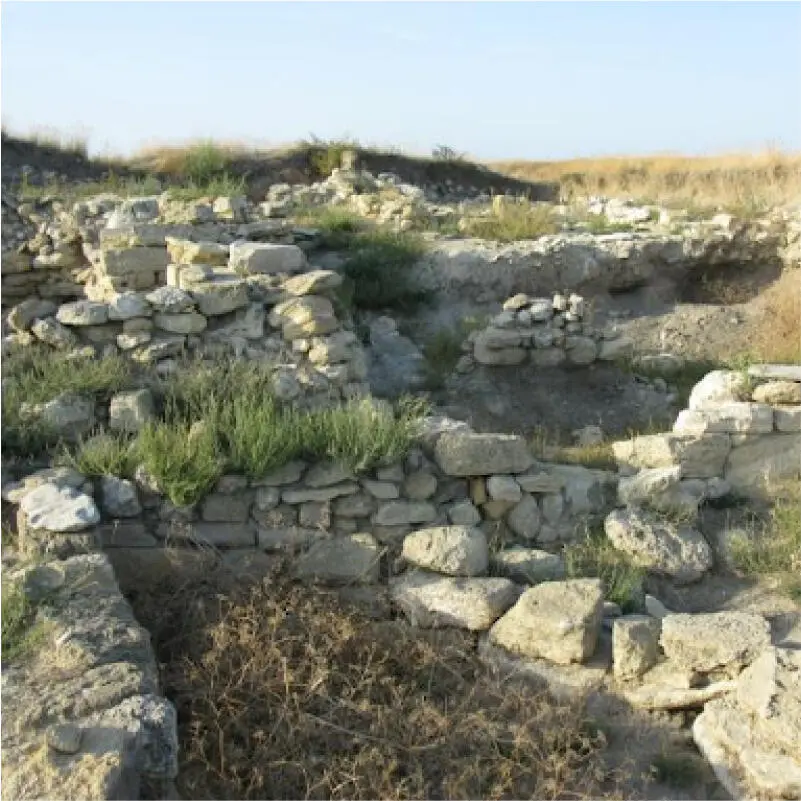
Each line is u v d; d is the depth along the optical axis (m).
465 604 6.26
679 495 7.37
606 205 18.39
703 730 5.48
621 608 6.53
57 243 13.15
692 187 25.19
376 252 13.41
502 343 11.37
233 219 12.80
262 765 5.04
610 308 14.16
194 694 5.29
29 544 5.93
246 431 6.73
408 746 5.23
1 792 4.12
